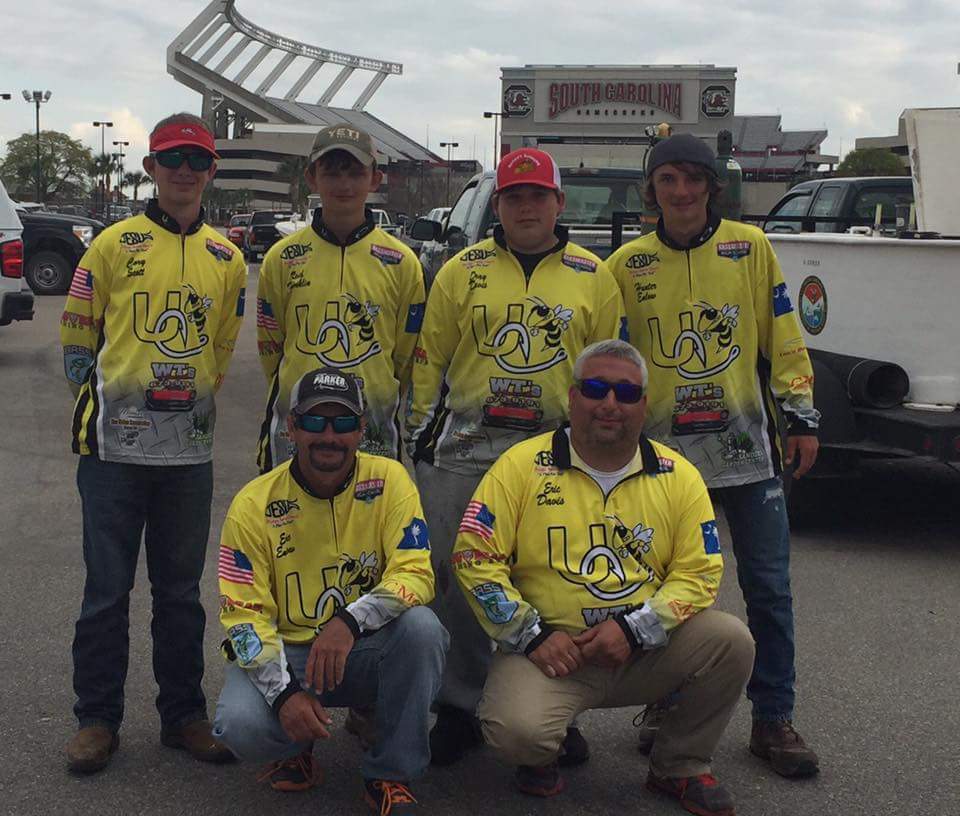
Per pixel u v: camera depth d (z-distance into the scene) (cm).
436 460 372
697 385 366
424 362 373
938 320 582
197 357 363
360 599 322
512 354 359
